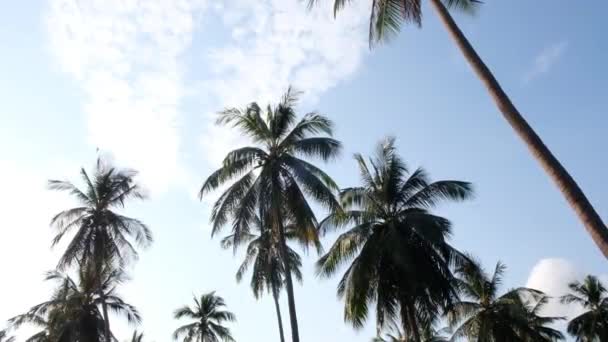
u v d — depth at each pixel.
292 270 37.31
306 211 23.16
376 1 15.02
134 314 37.47
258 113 25.47
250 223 23.55
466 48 12.38
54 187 30.98
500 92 11.42
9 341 28.97
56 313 36.31
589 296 47.28
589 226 9.26
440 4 13.39
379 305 24.16
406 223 24.00
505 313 34.06
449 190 24.69
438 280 22.98
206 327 47.75
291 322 21.67
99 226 31.16
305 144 24.33
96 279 34.03
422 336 37.25
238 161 24.17
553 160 10.18
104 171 32.94
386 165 25.84
